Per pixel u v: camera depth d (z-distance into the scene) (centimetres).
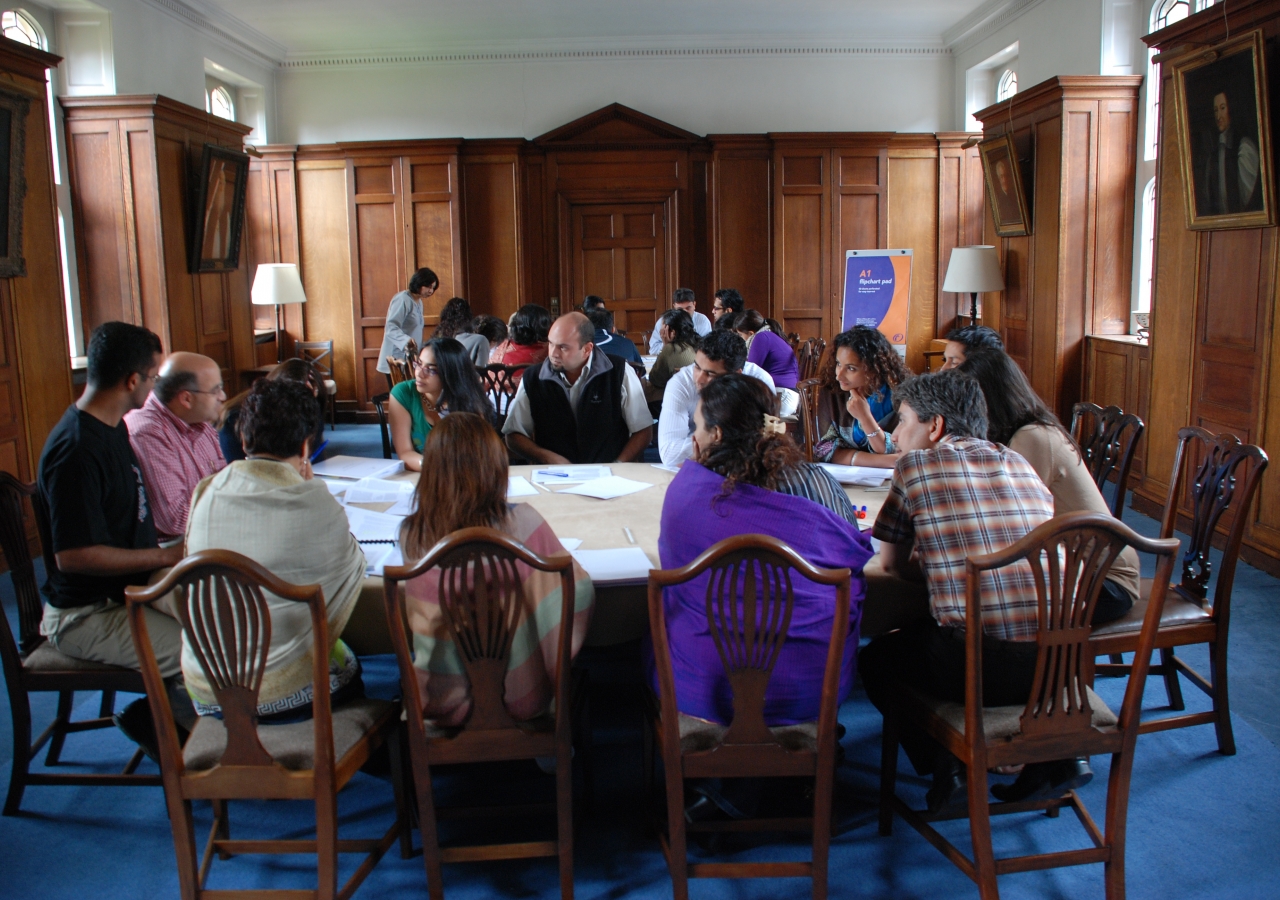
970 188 860
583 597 201
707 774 187
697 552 194
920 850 223
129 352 232
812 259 864
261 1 731
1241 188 414
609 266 884
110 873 218
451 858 197
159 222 604
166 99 597
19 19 588
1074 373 632
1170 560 183
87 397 235
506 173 852
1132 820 233
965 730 191
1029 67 742
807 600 193
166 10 695
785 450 197
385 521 259
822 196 856
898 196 861
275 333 864
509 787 253
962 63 862
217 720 200
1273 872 212
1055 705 187
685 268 882
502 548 175
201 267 651
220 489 192
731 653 182
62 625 231
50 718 297
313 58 877
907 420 217
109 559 226
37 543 475
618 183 866
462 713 196
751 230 869
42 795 251
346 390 885
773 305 870
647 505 278
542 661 197
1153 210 558
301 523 191
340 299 873
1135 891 206
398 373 630
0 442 447
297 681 196
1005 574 194
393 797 250
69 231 606
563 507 276
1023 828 231
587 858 220
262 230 866
